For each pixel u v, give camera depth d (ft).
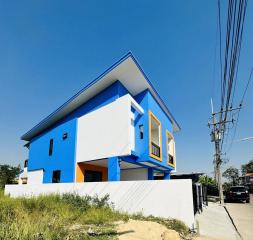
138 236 19.20
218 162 64.85
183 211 26.09
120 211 29.66
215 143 66.13
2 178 92.27
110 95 45.91
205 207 49.55
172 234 20.58
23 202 29.40
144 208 28.73
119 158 40.22
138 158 44.55
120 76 44.68
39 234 16.24
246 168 217.56
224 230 27.66
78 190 36.17
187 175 62.03
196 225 26.89
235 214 42.70
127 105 40.52
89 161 45.83
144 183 29.63
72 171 47.62
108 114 43.55
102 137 43.39
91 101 50.57
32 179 65.82
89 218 24.53
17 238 15.07
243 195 69.56
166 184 27.89
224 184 189.16
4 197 40.40
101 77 44.32
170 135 65.36
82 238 17.39
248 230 28.35
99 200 32.09
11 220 19.76
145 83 47.14
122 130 40.11
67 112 56.39
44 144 63.82
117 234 19.20
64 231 18.52
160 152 51.96
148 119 46.26
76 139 49.60
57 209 27.35
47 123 63.10
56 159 55.31
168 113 64.64
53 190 40.11
